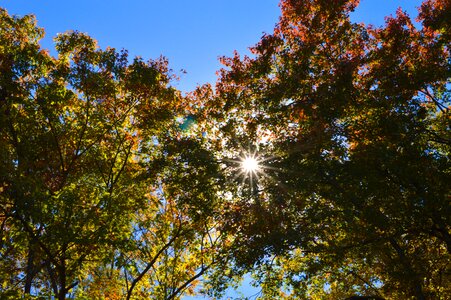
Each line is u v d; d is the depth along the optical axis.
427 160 12.99
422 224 13.13
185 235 16.42
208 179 15.55
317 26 15.56
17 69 13.55
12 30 16.38
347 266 17.33
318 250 13.80
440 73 13.57
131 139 16.61
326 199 14.27
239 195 15.09
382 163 13.29
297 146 14.27
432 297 14.53
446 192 12.55
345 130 14.64
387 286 14.47
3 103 12.88
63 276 11.36
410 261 13.79
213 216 15.53
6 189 9.84
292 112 15.05
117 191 13.65
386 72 14.07
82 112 15.90
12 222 10.10
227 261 15.27
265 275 15.35
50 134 13.97
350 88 13.72
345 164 13.55
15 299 10.02
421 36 15.39
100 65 15.80
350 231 13.88
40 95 14.05
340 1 15.10
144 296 17.20
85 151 15.23
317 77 15.10
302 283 15.27
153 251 17.11
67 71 15.16
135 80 15.53
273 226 13.67
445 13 13.56
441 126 14.93
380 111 13.85
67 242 10.46
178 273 17.16
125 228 11.52
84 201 11.34
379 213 12.83
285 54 15.54
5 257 13.20
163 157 15.84
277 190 14.06
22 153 12.55
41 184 10.52
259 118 15.73
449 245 12.96
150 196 16.98
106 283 15.93
